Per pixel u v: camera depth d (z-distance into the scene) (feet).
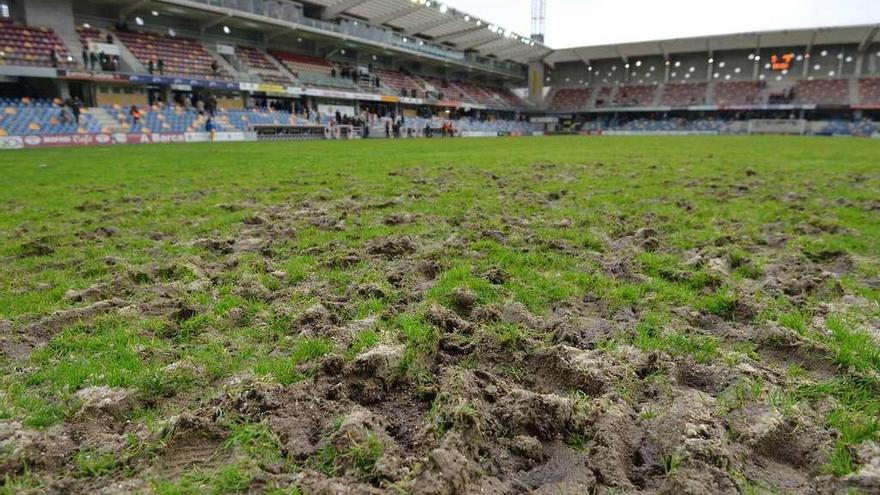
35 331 12.05
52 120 96.07
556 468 7.42
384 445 7.55
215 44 140.15
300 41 168.86
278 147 89.86
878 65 199.31
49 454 7.61
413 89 190.08
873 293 14.11
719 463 7.09
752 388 9.00
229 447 7.73
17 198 31.99
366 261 17.19
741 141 122.21
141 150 79.66
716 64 226.99
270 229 22.35
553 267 16.56
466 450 7.49
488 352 10.46
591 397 9.07
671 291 14.15
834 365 9.98
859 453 7.35
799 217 24.40
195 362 10.34
